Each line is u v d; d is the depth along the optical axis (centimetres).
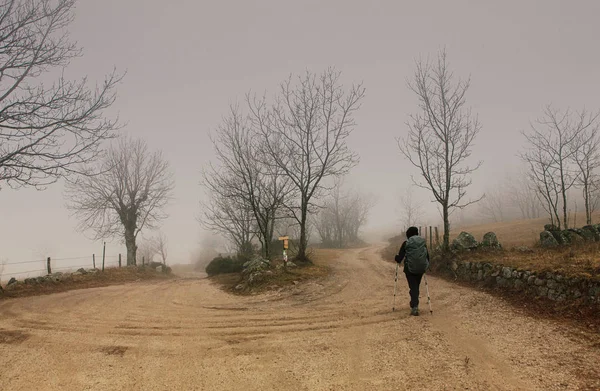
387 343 616
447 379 461
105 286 1611
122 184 2908
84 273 1867
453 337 625
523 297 852
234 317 855
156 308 987
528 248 1295
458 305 862
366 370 508
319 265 1791
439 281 1252
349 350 592
